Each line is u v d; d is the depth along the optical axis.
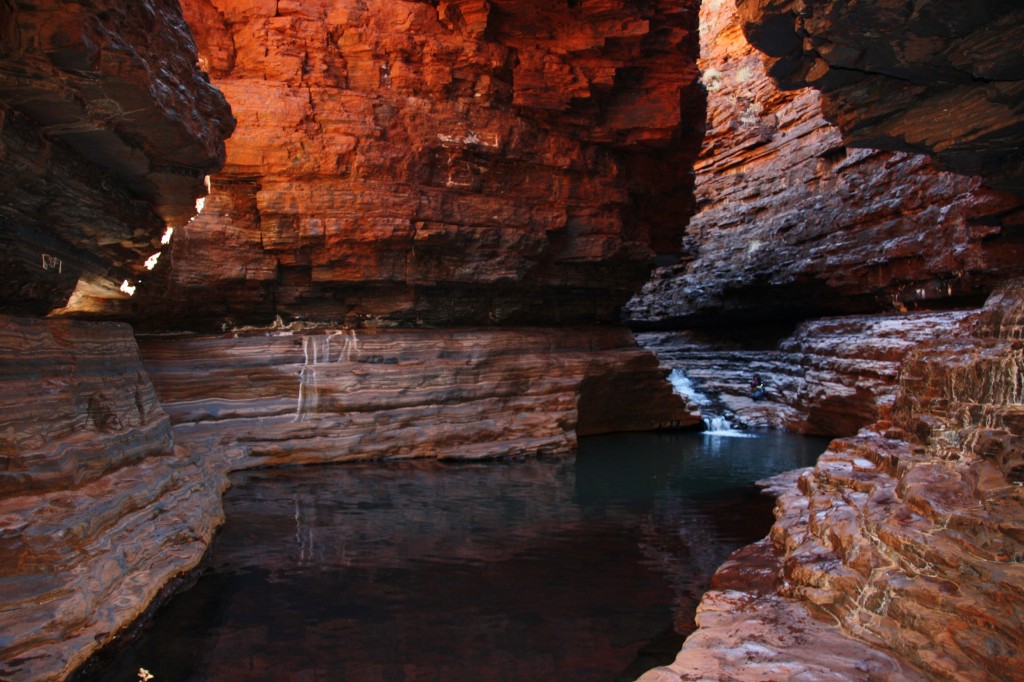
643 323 31.22
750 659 4.41
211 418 12.40
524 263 15.62
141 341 12.48
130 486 6.43
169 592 6.20
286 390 13.12
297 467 12.58
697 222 28.69
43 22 4.55
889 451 7.04
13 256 5.89
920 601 4.35
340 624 5.74
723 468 13.53
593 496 10.85
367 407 13.48
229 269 13.56
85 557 5.11
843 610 4.94
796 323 24.06
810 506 7.03
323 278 14.28
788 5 5.50
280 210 13.48
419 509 9.71
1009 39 4.91
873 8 4.98
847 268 19.91
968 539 4.47
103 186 6.94
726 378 24.16
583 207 16.30
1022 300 6.71
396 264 14.49
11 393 5.23
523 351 15.66
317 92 13.70
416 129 14.33
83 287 8.14
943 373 6.84
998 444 5.26
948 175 16.12
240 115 13.26
